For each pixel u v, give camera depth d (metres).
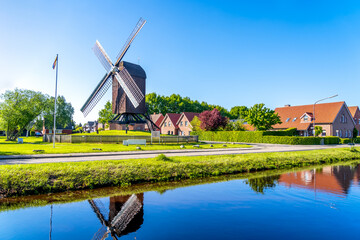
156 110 98.31
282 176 16.05
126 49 38.91
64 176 12.41
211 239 6.88
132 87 37.28
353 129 57.22
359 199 10.63
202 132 56.53
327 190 12.20
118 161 15.70
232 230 7.50
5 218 8.46
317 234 7.23
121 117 41.06
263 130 48.88
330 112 53.88
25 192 11.12
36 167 12.89
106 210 9.34
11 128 41.44
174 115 72.75
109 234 7.22
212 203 10.12
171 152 23.53
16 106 40.78
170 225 7.88
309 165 21.55
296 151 26.67
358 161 24.64
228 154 22.05
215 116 53.97
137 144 30.97
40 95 44.31
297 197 10.99
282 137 42.72
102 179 12.91
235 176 16.08
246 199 10.69
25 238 6.91
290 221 8.20
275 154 22.75
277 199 10.69
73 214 8.88
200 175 15.77
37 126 85.25
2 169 12.01
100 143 31.59
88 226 7.81
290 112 59.41
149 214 8.84
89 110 43.00
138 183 13.70
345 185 13.30
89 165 14.09
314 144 42.47
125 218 8.48
